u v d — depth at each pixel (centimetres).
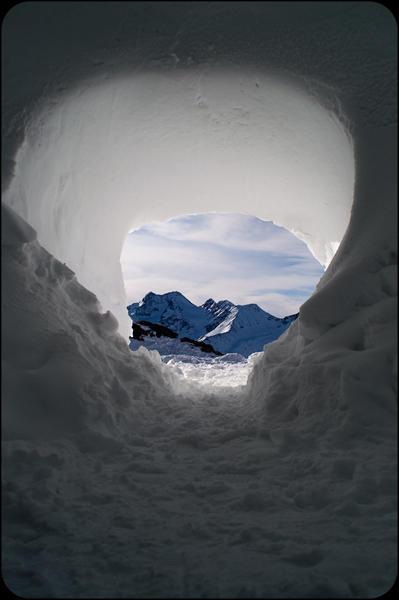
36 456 252
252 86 461
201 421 368
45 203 456
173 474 266
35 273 382
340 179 488
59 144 450
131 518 209
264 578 162
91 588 158
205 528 199
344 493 222
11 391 290
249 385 459
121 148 549
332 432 283
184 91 477
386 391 291
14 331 319
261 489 240
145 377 415
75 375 315
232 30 402
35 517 203
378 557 170
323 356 339
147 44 406
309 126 474
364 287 349
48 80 407
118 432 318
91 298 429
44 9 359
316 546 179
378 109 386
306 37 402
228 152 579
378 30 382
